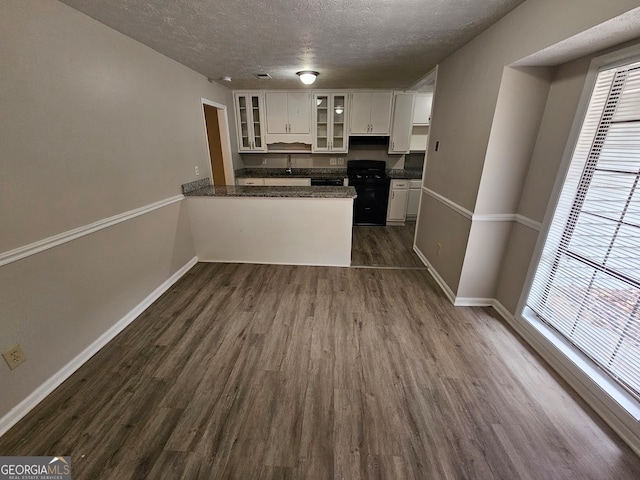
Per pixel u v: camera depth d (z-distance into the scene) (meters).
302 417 1.55
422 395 1.68
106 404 1.61
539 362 1.93
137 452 1.37
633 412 1.40
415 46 2.50
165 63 2.73
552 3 1.49
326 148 4.93
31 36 1.50
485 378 1.80
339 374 1.83
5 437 1.43
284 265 3.41
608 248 1.57
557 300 1.91
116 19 1.91
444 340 2.14
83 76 1.83
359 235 4.55
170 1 1.68
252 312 2.49
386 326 2.31
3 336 1.43
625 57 1.44
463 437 1.45
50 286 1.65
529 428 1.49
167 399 1.65
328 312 2.49
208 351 2.02
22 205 1.49
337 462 1.34
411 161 5.38
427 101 4.70
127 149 2.25
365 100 4.63
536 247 2.06
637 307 1.43
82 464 1.32
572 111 1.76
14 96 1.43
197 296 2.74
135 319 2.38
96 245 1.97
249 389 1.72
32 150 1.53
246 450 1.38
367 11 1.83
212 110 4.41
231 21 1.97
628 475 1.29
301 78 3.41
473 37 2.29
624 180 1.48
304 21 1.97
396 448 1.40
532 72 1.93
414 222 5.23
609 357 1.58
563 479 1.27
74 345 1.83
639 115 1.40
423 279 3.10
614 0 1.17
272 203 3.20
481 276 2.51
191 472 1.29
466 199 2.45
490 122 2.08
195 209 3.26
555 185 1.88
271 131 4.82
